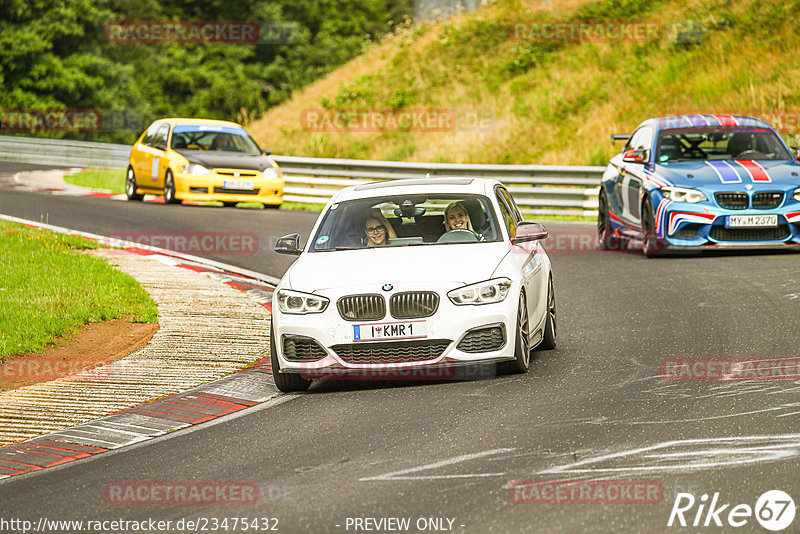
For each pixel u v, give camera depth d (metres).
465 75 122.00
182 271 51.00
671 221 50.66
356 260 30.41
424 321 28.50
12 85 173.88
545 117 105.38
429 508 18.58
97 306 41.16
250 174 79.38
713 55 106.31
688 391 26.56
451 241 31.62
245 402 28.91
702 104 96.75
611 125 98.38
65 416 27.70
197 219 71.19
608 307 40.31
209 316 40.44
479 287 28.83
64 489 21.50
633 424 23.64
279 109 132.00
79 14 182.50
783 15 107.50
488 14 136.75
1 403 29.20
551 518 17.73
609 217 58.12
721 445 21.62
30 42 171.12
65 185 96.12
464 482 19.98
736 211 49.84
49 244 55.41
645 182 52.66
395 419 25.47
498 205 32.78
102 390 30.23
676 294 41.88
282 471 21.61
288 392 30.06
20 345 35.38
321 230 32.75
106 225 67.19
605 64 112.94
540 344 33.69
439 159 101.94
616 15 124.50
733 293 41.09
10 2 174.88
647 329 35.53
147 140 85.06
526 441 22.67
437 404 26.75
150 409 28.17
